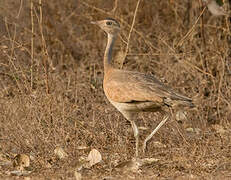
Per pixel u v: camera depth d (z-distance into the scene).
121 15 22.69
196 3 22.64
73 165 14.69
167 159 15.05
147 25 23.69
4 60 20.73
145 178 13.45
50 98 17.48
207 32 22.56
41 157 15.20
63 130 16.36
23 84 19.02
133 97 14.84
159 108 15.19
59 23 23.56
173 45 20.98
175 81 20.28
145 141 15.52
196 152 15.51
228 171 14.00
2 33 22.30
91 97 19.17
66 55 22.83
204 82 19.86
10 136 16.28
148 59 21.61
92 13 23.33
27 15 23.17
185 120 18.28
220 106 19.42
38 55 21.41
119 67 21.45
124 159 15.17
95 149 14.82
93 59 22.30
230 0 21.39
